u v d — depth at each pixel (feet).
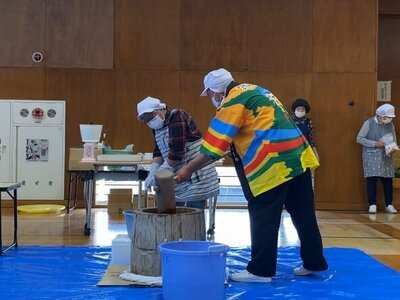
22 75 21.72
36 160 21.67
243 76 22.27
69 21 21.86
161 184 8.96
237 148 9.12
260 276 9.07
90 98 21.89
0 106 21.61
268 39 22.31
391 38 26.53
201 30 22.20
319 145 22.43
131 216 9.88
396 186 22.43
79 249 12.03
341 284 9.08
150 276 8.95
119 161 14.32
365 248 13.28
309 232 9.45
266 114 8.93
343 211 21.88
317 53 22.40
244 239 14.58
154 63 22.09
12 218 18.39
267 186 8.88
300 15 22.34
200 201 11.46
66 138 21.79
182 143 10.88
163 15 22.11
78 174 20.71
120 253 10.05
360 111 22.49
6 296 8.21
